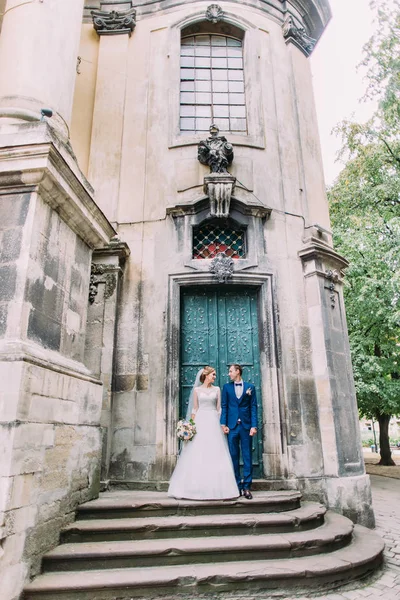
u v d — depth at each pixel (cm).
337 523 515
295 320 709
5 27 542
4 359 358
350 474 639
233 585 370
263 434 657
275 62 888
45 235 439
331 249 791
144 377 668
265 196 775
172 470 619
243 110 866
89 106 849
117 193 774
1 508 322
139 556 390
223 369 693
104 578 359
